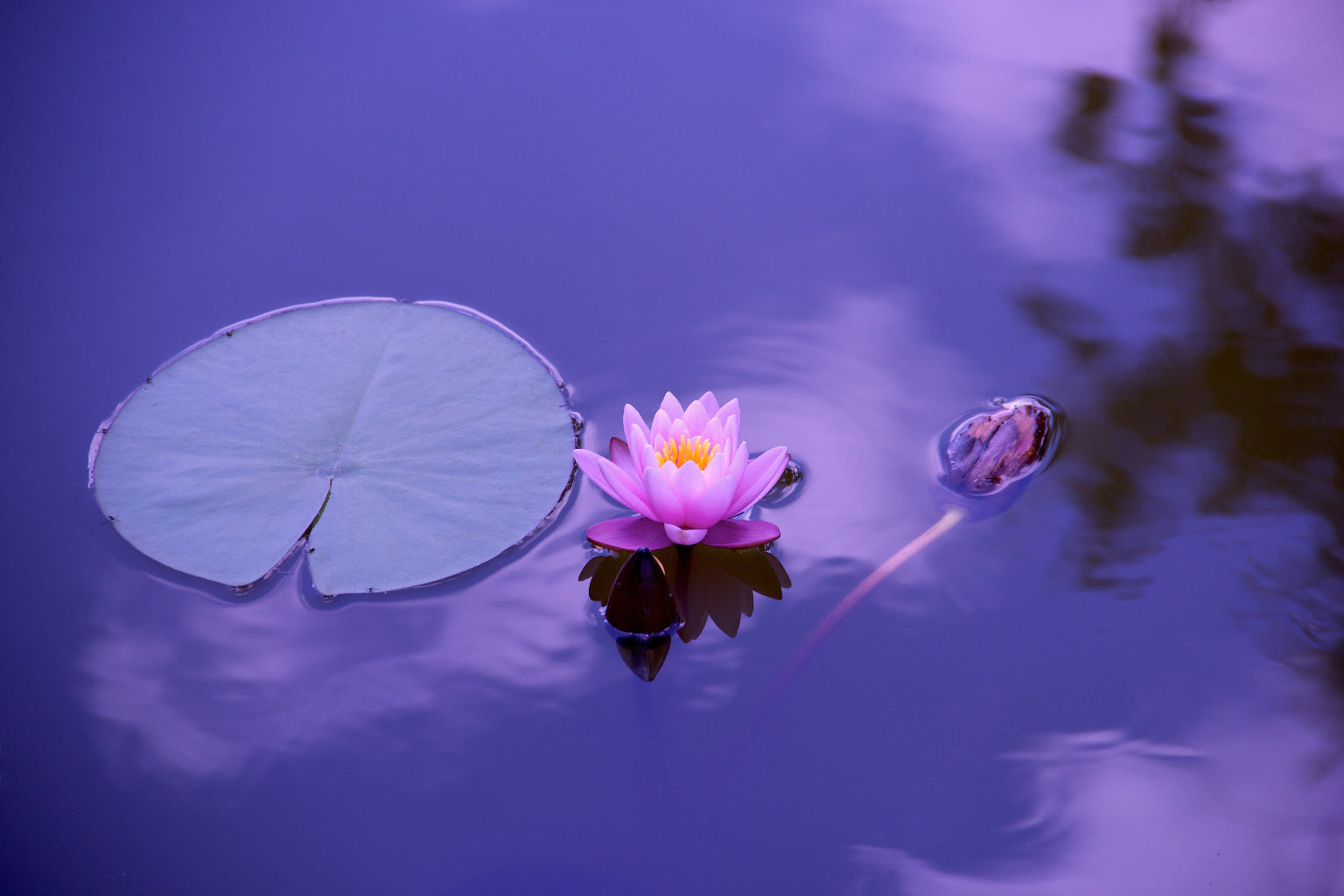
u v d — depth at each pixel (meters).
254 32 2.34
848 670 2.01
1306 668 2.01
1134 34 2.35
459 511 2.06
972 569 2.05
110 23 2.34
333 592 2.03
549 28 2.35
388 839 1.96
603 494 2.08
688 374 2.12
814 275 2.18
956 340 2.14
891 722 2.00
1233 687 2.00
